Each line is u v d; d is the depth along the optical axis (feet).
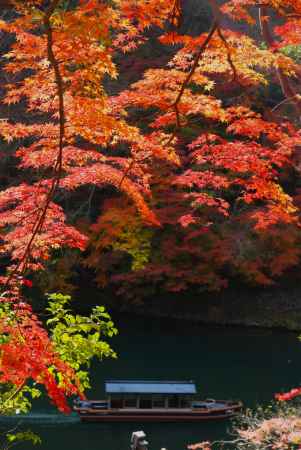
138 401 47.88
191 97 20.59
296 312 72.59
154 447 41.81
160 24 16.90
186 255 67.72
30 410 45.73
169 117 21.17
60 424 44.27
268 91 63.21
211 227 67.67
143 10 16.14
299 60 34.55
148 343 63.41
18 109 61.57
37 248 22.15
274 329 71.36
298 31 21.63
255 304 74.02
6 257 63.82
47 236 21.02
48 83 18.10
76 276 76.95
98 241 62.80
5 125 20.44
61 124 12.50
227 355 59.57
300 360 57.93
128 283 70.64
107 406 47.52
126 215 60.59
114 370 55.11
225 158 22.33
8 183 66.80
